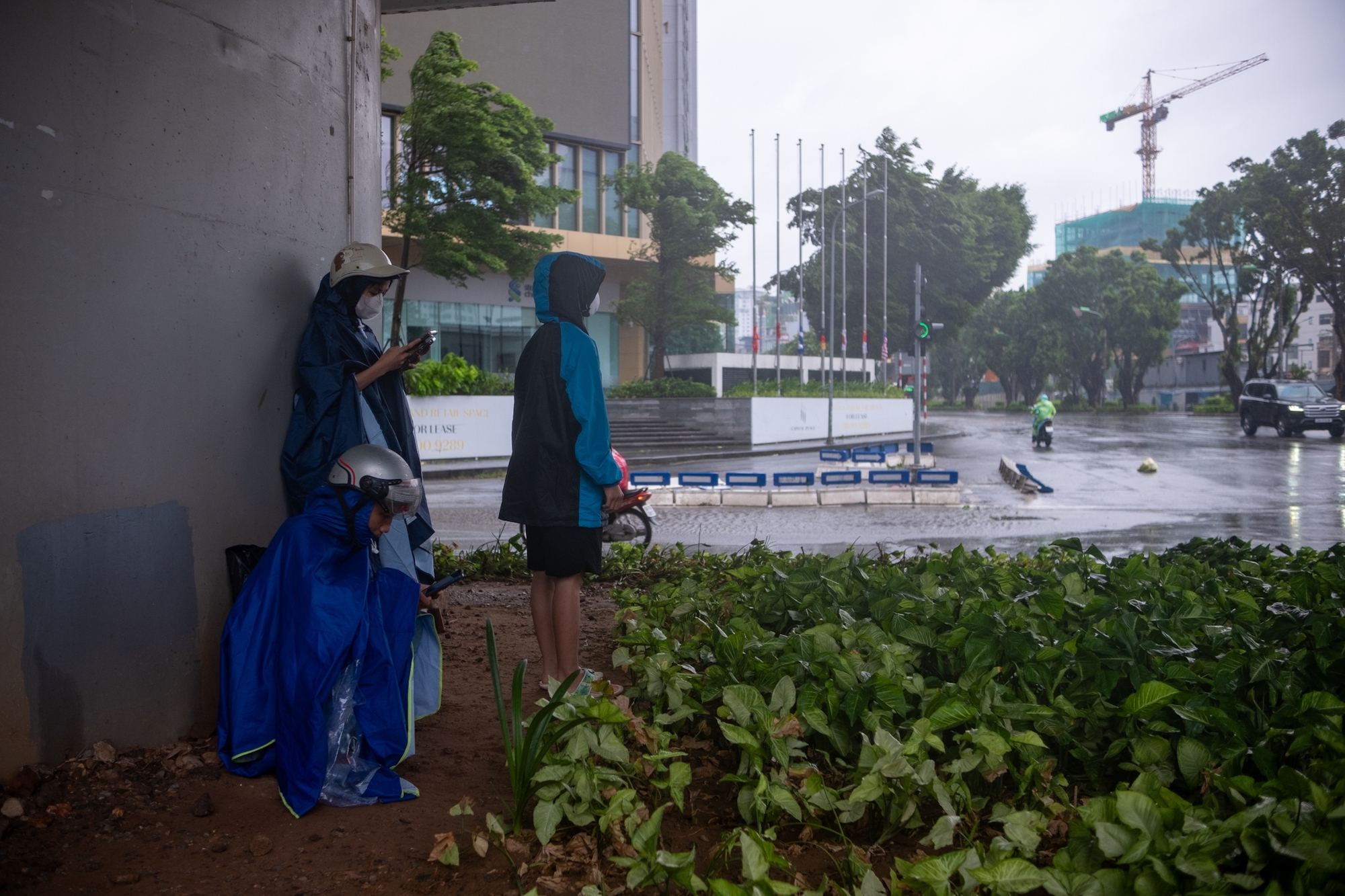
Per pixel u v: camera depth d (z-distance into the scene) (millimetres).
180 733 3326
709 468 24484
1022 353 76438
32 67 2863
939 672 3713
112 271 3090
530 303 39000
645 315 37031
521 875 2465
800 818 2527
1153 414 65688
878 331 51406
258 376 3701
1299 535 11594
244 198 3645
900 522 13344
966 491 17031
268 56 3795
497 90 25891
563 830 2688
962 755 2742
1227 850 2113
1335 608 3736
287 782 2891
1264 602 4555
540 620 4164
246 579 3260
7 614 2801
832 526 12906
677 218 35625
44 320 2889
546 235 27766
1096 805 2273
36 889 2371
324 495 3211
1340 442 29859
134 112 3170
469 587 7195
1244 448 27984
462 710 4012
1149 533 11867
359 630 3064
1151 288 70375
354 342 3836
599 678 3891
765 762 2885
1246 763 2760
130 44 3160
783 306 125062
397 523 3590
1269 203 48875
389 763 3068
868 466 22516
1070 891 2039
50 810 2725
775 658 3582
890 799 2635
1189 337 104875
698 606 4672
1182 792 2828
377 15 5000
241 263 3615
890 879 2332
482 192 25609
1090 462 24047
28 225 2848
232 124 3582
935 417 68875
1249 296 59531
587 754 2752
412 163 26047
